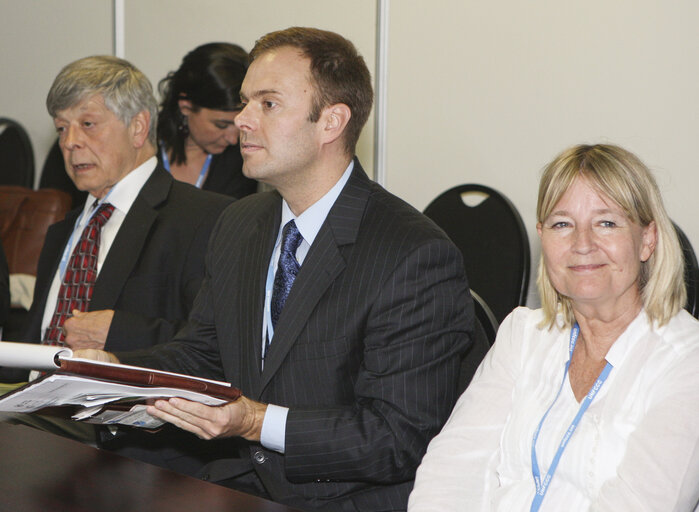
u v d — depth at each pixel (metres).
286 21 4.13
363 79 1.83
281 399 1.76
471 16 3.57
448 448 1.58
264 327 1.84
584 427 1.45
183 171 3.61
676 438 1.35
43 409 1.49
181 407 1.50
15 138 4.86
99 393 1.39
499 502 1.50
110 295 2.32
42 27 5.04
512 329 1.66
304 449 1.64
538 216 1.54
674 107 3.08
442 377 1.71
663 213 1.47
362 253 1.75
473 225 3.25
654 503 1.33
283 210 1.92
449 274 1.74
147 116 2.46
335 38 1.83
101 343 2.20
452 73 3.65
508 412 1.59
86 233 2.44
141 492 1.29
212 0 4.35
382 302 1.69
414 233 1.74
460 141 3.66
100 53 4.81
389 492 1.71
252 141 1.79
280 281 1.83
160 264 2.35
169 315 2.34
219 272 1.97
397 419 1.64
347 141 1.83
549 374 1.56
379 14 3.82
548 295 1.60
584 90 3.29
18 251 3.83
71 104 2.39
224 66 3.46
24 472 1.37
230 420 1.59
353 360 1.72
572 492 1.44
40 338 2.48
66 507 1.22
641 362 1.44
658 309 1.46
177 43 4.51
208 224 2.38
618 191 1.44
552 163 1.52
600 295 1.46
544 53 3.38
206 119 3.48
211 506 1.23
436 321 1.71
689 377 1.39
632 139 3.19
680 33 3.04
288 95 1.76
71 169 2.44
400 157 3.85
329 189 1.83
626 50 3.18
